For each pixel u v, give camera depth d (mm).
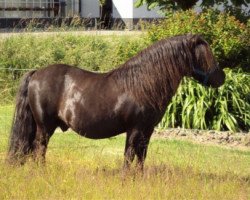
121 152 13938
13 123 11508
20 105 11461
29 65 22016
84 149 13523
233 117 16906
